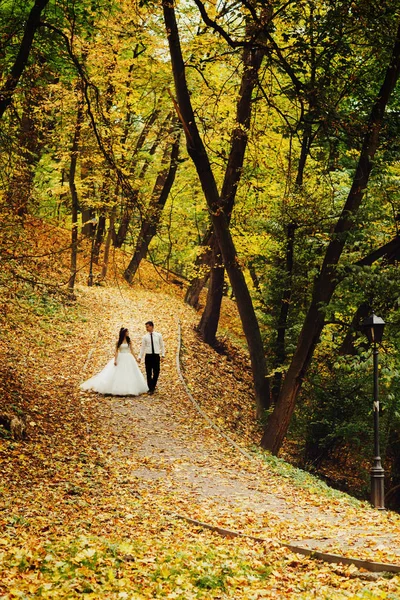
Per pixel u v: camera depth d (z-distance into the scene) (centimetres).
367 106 2159
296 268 2594
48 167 3084
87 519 1103
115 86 2294
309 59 1786
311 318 2161
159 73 2828
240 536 1041
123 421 1969
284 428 2166
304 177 2564
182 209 3734
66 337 2745
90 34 2123
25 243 1630
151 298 3762
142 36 2448
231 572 850
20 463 1437
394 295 2048
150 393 2319
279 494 1438
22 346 2458
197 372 2755
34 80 1619
